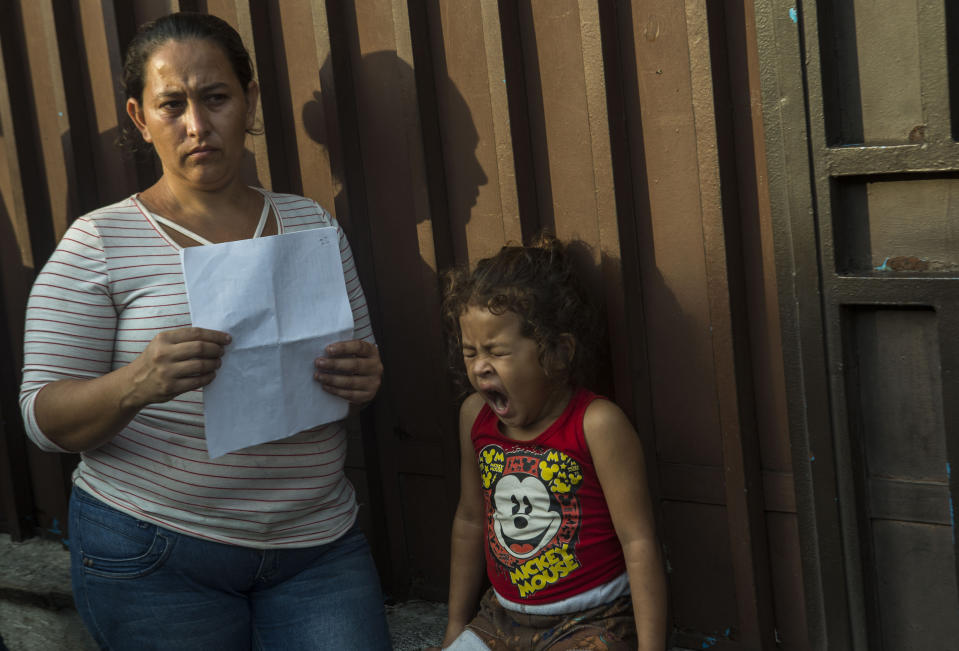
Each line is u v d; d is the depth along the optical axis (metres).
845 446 1.86
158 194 1.82
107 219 1.71
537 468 1.89
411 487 2.52
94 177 2.74
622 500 1.84
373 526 2.54
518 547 1.92
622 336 2.03
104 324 1.69
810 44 1.73
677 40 1.91
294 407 1.74
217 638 1.79
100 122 2.68
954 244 1.72
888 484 1.87
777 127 1.81
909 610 1.92
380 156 2.33
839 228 1.81
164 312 1.69
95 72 2.64
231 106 1.75
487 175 2.18
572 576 1.88
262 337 1.68
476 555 2.12
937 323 1.74
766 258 1.94
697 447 2.09
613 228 1.99
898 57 1.71
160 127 1.72
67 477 2.93
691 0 1.84
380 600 1.95
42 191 2.82
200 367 1.57
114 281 1.68
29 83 2.73
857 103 1.77
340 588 1.88
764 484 2.04
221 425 1.64
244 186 1.90
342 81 2.29
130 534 1.72
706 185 1.89
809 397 1.87
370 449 2.51
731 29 1.88
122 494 1.73
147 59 1.71
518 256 1.89
